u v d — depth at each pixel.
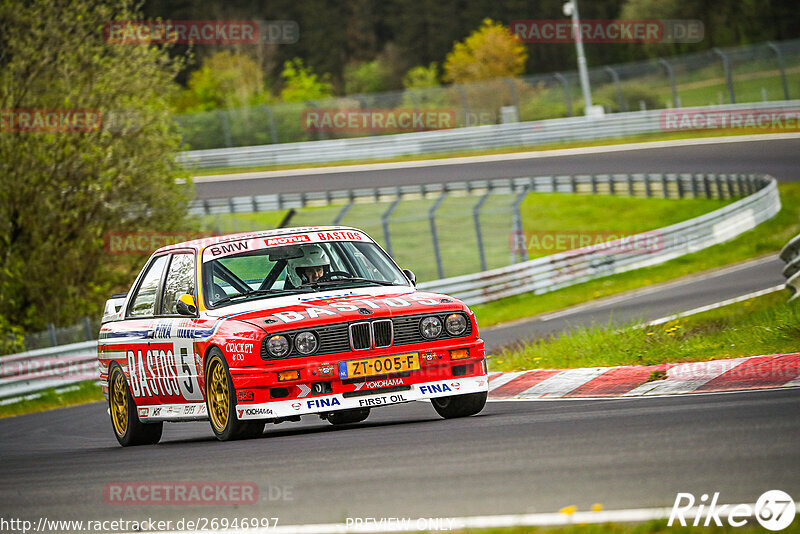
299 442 27.27
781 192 123.81
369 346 28.95
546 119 184.88
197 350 30.53
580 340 43.09
